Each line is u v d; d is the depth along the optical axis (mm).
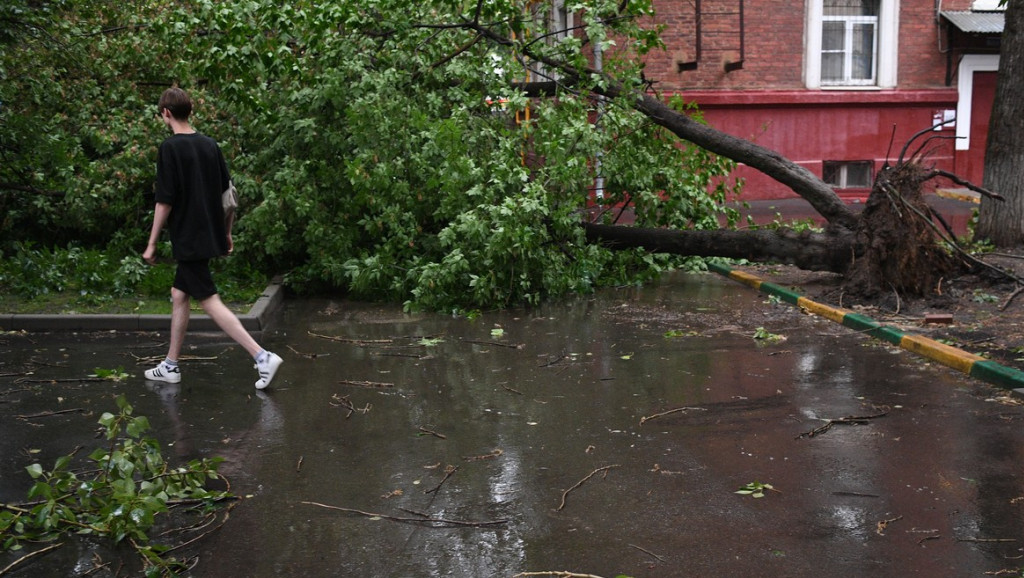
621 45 13945
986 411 5766
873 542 3885
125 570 3682
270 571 3674
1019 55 11516
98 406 6012
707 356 7402
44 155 10727
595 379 6719
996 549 3799
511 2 10266
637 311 9438
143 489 4062
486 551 3848
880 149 19984
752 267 12062
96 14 11602
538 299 9734
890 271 9125
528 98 11188
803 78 19578
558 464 4922
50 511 3941
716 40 19125
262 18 9375
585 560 3756
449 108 10805
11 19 10117
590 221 11859
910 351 7449
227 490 4559
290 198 9945
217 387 6516
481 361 7320
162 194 6254
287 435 5445
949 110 20109
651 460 4965
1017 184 11656
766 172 10594
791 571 3625
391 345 7934
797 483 4590
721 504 4332
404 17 10211
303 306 9867
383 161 9914
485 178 10047
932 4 19766
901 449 5078
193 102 11008
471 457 5043
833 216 10195
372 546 3904
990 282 9484
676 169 11883
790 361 7184
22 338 7984
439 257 10305
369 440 5352
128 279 9516
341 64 10266
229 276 10461
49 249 11562
